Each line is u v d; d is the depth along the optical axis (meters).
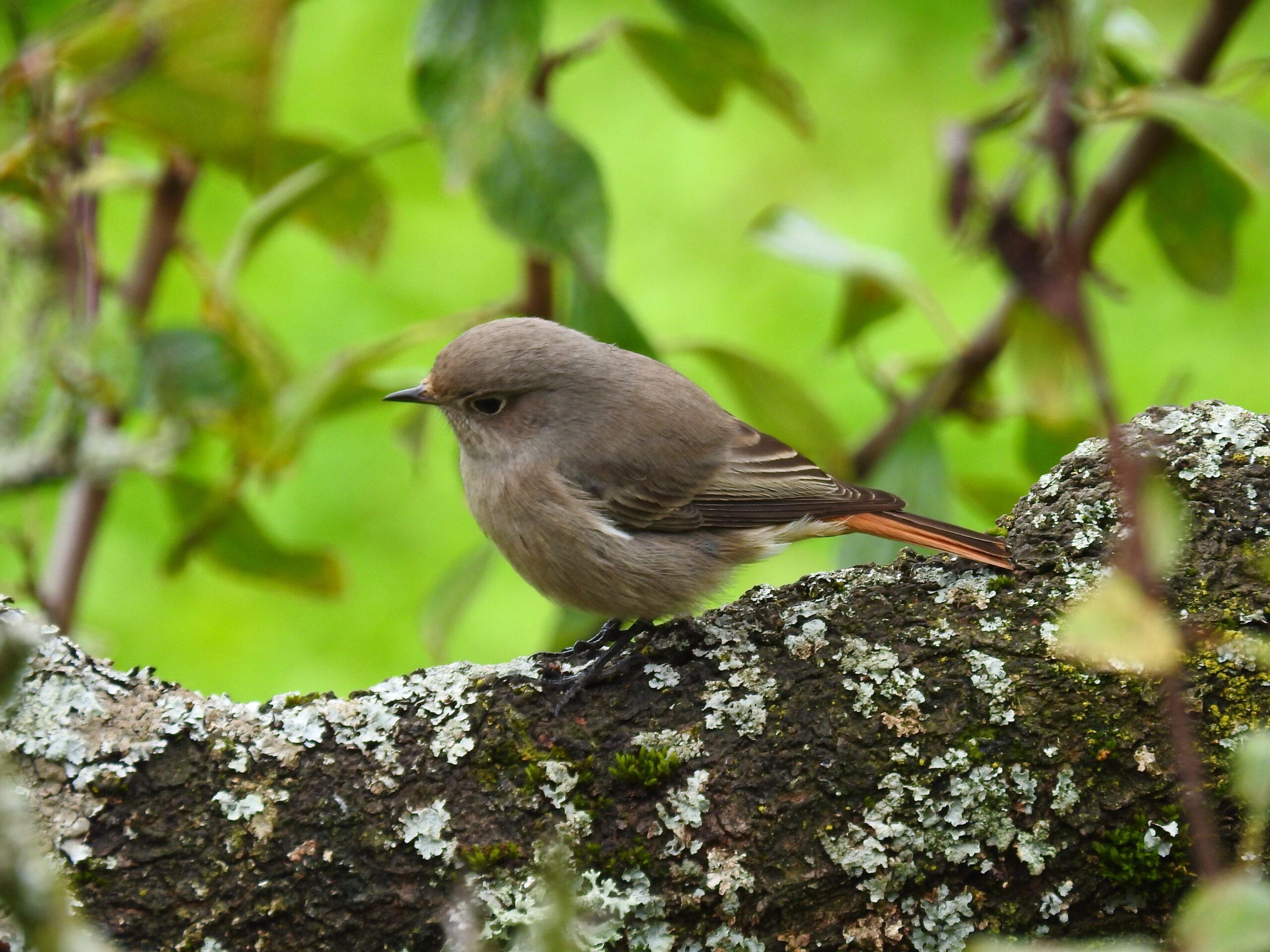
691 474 8.62
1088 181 12.15
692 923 6.04
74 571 10.31
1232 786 5.93
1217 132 7.95
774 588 7.05
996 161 14.90
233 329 9.74
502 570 13.59
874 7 16.34
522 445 8.72
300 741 6.18
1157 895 5.97
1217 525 6.55
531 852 6.04
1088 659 6.21
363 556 13.81
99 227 10.36
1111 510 6.84
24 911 3.80
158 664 12.84
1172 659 4.00
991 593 6.64
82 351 8.70
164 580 10.77
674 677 6.50
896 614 6.64
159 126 8.62
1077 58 7.30
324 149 10.59
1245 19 10.61
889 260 10.58
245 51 8.24
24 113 8.82
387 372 10.44
